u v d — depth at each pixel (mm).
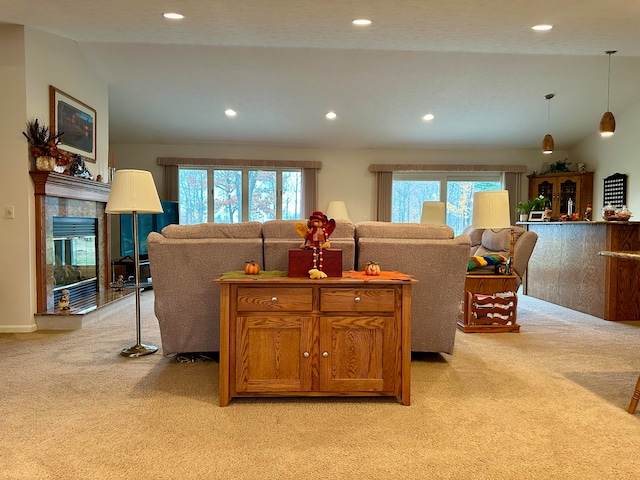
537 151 8031
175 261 2881
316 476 1660
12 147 3852
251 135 7289
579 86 5820
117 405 2293
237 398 2391
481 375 2781
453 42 4164
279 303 2291
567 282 5199
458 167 7848
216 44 4602
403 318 2309
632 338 3736
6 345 3426
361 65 5285
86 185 4602
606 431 2029
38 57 4016
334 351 2314
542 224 5777
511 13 3387
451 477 1658
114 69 5230
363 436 1973
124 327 4020
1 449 1846
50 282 4105
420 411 2240
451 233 3006
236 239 2900
